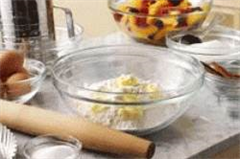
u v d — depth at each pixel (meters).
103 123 1.10
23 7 1.37
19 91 1.22
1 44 1.41
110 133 1.05
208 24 1.67
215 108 1.23
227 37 1.60
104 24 2.09
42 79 1.30
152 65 1.37
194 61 1.29
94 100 1.10
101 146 1.04
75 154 1.00
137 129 1.10
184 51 1.44
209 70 1.27
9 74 1.26
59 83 1.16
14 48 1.40
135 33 1.59
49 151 1.01
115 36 1.71
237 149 1.14
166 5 1.57
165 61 1.36
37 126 1.10
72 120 1.09
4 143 1.07
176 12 1.56
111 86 1.17
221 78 1.25
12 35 1.39
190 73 1.29
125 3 1.62
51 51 1.43
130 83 1.18
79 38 1.51
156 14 1.55
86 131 1.06
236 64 1.38
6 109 1.14
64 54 1.41
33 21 1.39
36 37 1.41
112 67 1.37
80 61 1.34
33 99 1.27
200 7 1.59
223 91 1.26
